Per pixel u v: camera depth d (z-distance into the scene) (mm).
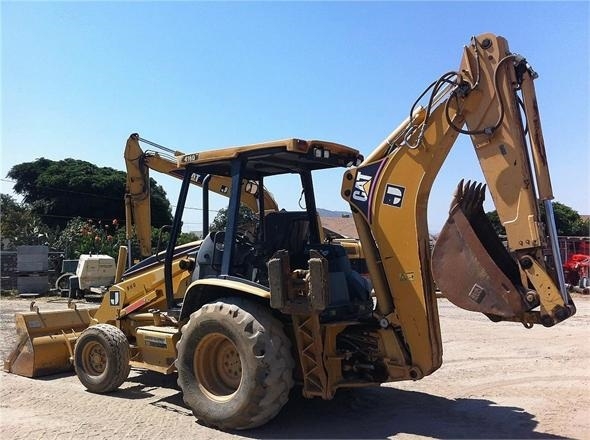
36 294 19250
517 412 6008
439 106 5242
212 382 5699
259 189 6859
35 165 41031
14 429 5500
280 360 5254
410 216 5336
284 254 5309
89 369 6996
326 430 5426
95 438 5223
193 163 6355
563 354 9109
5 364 8008
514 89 5008
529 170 4953
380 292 5504
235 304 5559
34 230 26641
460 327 12055
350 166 6262
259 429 5461
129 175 9422
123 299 7430
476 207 5273
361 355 5738
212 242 6270
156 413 6027
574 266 21750
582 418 5777
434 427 5512
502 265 5137
